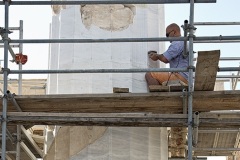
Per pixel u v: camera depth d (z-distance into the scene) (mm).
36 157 23125
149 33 20234
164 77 19297
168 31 19359
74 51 19828
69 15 20125
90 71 17219
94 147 19062
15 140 20016
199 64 16688
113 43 19828
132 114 17297
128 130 19172
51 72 17344
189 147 16875
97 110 18031
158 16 20609
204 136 21219
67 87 19703
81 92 19500
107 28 19953
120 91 18078
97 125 17688
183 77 19062
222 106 17766
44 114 17328
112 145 19016
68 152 19484
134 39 17359
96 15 20016
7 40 17500
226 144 22047
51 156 20453
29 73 17438
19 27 20578
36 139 22484
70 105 17875
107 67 19656
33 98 17578
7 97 17359
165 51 19875
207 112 17750
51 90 20094
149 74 19484
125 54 19797
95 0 18547
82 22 20000
